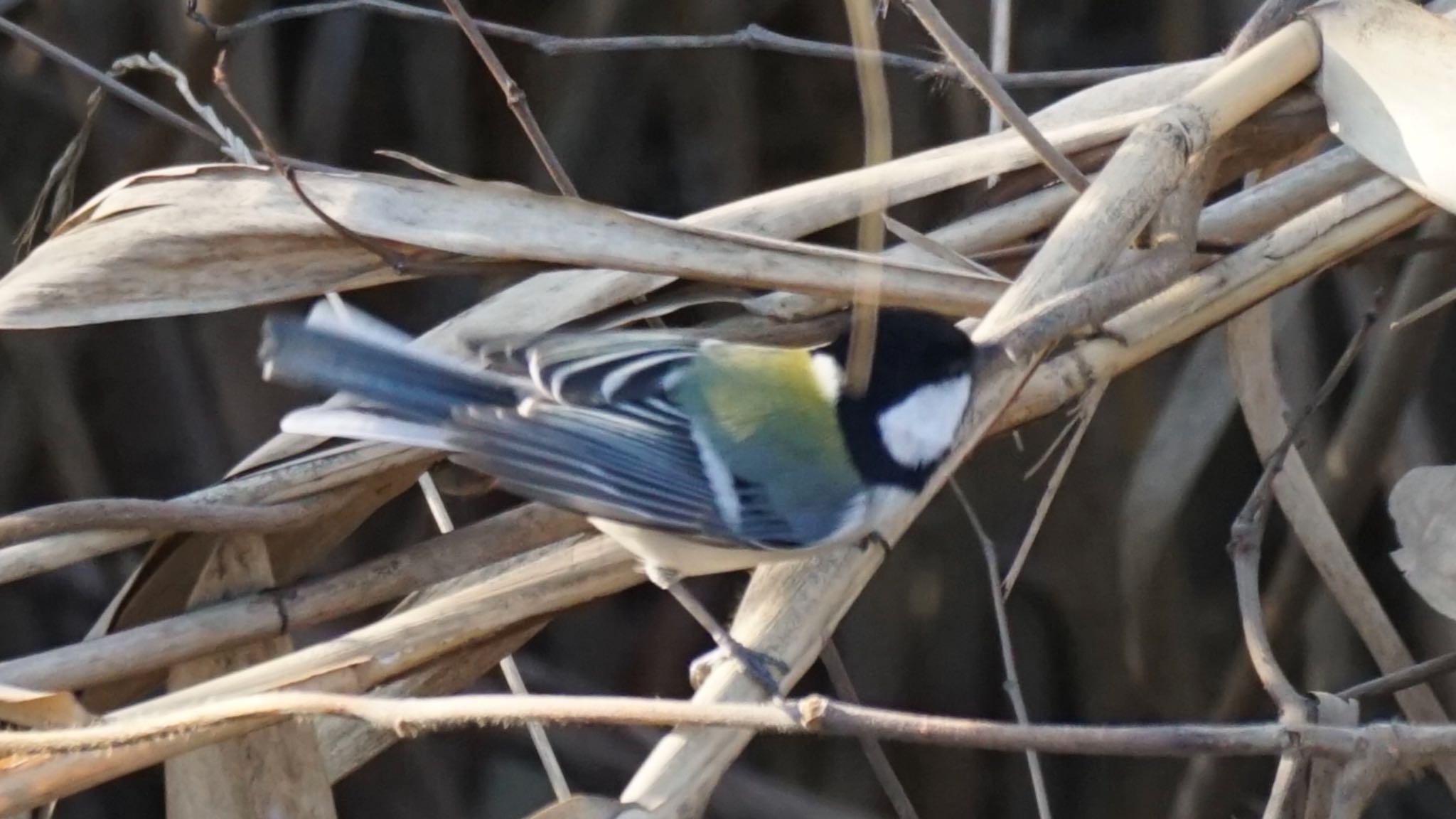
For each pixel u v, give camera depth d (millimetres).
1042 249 5973
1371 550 10266
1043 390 5969
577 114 11156
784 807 11234
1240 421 10586
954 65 7297
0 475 11250
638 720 4242
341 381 5312
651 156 11461
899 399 5602
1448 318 9875
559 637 11766
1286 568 9633
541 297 6195
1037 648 11172
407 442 5234
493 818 11984
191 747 4871
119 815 11695
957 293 6105
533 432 5402
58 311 5750
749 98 11070
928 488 5711
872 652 11383
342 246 5973
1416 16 6121
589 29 10945
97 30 10328
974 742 4215
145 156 9359
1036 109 10523
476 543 5887
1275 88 6199
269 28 10258
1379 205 6160
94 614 11391
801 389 5676
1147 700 10430
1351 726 4996
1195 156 6070
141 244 5840
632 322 6934
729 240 5820
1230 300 6133
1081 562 10586
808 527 5496
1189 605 10422
